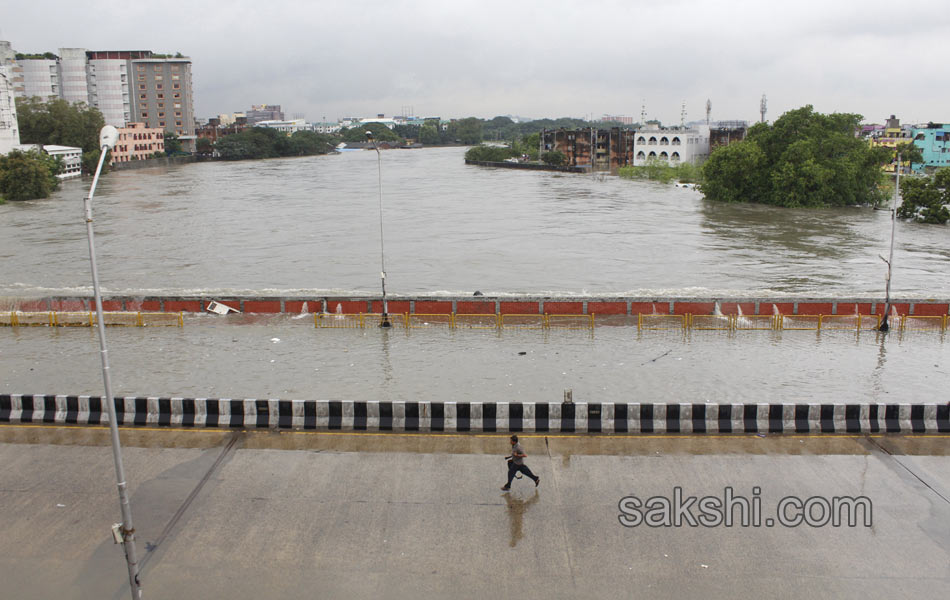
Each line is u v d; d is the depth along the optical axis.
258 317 39.12
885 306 36.97
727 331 36.06
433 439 22.31
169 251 65.94
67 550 16.22
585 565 15.64
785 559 15.86
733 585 14.94
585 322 37.72
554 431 22.92
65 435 22.64
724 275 55.03
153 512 17.84
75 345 33.78
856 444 21.81
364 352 32.28
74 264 59.72
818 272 56.09
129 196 118.19
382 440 22.22
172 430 23.06
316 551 16.16
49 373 29.41
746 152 105.06
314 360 31.09
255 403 23.28
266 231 78.25
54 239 72.81
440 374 28.95
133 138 197.00
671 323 37.56
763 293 46.56
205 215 92.38
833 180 101.56
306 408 23.22
